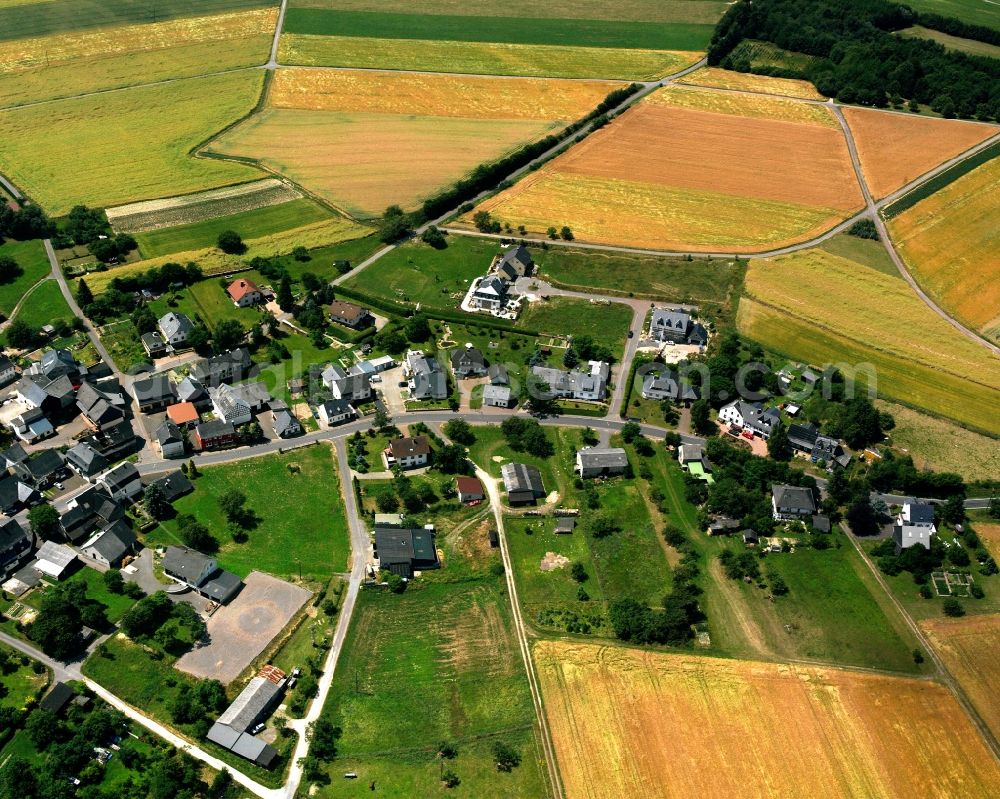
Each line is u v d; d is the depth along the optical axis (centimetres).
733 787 10894
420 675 12169
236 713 11206
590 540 14512
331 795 10638
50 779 10438
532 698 11925
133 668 11938
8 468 14925
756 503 14950
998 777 11144
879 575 14075
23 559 13588
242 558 13750
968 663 12631
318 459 15862
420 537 14100
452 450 15625
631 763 11125
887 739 11519
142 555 13712
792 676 12325
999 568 14162
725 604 13425
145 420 16538
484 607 13262
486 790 10794
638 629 12738
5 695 11431
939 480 15475
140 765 10769
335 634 12662
